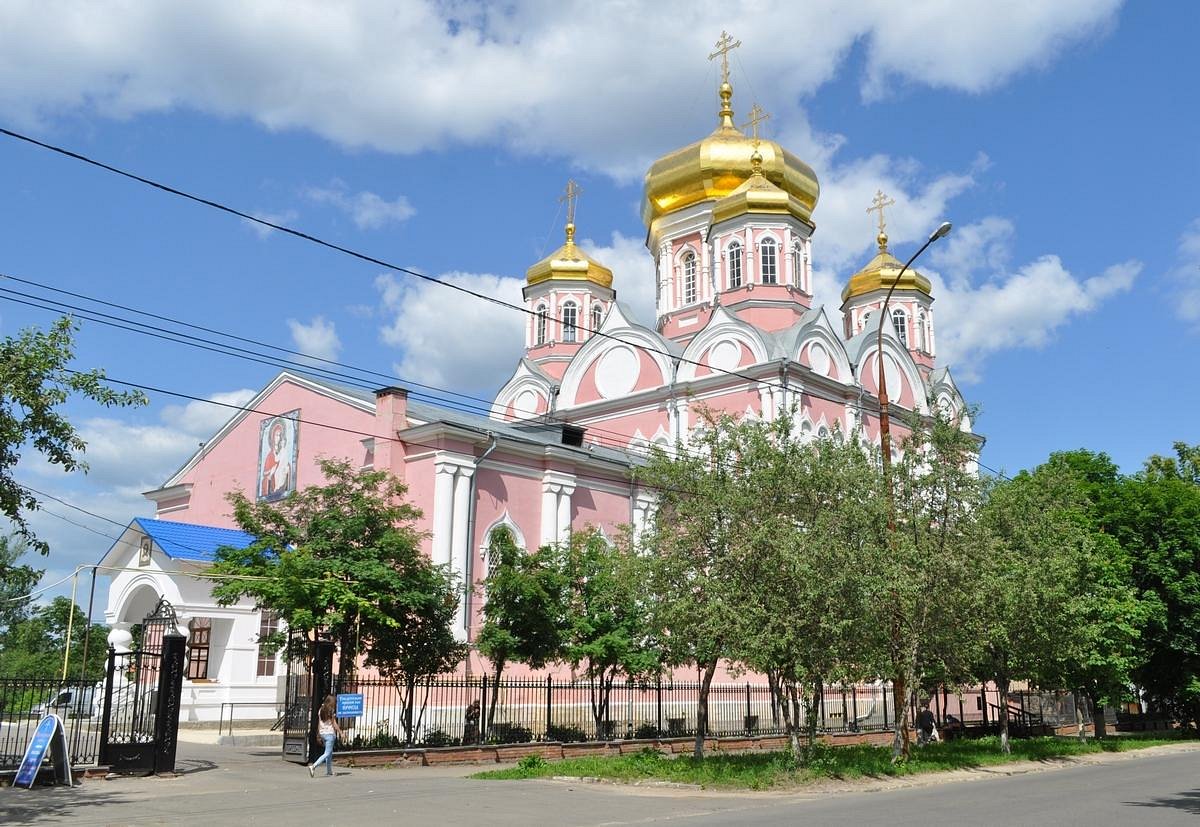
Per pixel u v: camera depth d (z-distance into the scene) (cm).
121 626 3809
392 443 3528
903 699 2553
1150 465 4959
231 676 3634
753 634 2145
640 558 2392
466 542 3438
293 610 2391
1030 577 2727
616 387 5000
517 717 3017
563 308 5962
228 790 1883
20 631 5925
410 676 2606
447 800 1770
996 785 2155
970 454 3111
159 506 4559
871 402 4972
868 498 2441
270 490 4012
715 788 2022
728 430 2459
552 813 1641
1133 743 3462
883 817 1561
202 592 3644
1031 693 4206
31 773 1884
